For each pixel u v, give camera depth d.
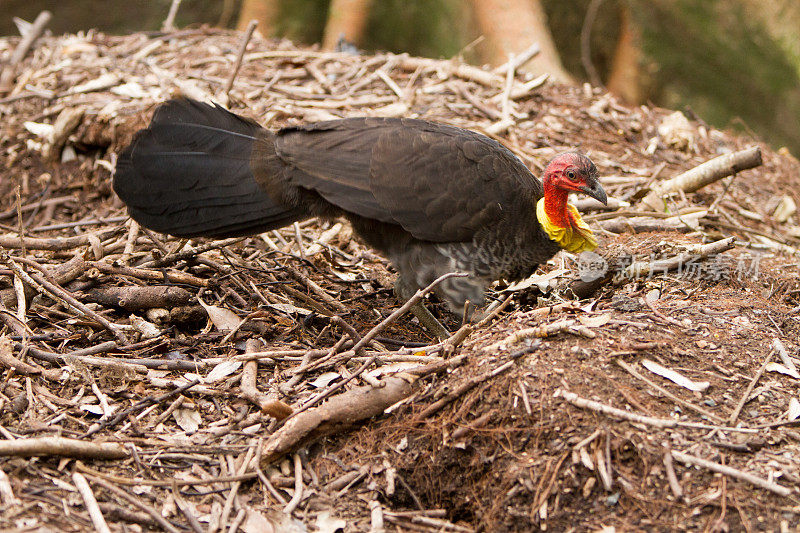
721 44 20.91
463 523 6.33
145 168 7.99
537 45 13.99
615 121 12.85
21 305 7.63
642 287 8.55
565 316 7.33
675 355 6.85
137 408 6.74
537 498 5.96
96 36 14.84
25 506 5.53
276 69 13.48
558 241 8.12
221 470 6.27
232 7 24.41
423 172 7.82
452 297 8.18
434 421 6.52
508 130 11.95
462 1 20.02
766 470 5.87
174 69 13.16
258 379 7.30
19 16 25.22
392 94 12.81
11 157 11.97
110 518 5.64
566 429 6.15
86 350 7.27
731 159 10.31
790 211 11.66
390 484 6.30
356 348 7.12
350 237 10.39
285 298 8.67
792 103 20.92
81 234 9.91
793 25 20.78
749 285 8.62
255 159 8.05
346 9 18.97
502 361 6.65
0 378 6.85
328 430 6.53
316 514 6.04
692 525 5.62
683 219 9.97
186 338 7.80
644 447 5.98
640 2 20.98
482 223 7.87
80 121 11.82
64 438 6.12
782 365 6.93
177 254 8.66
